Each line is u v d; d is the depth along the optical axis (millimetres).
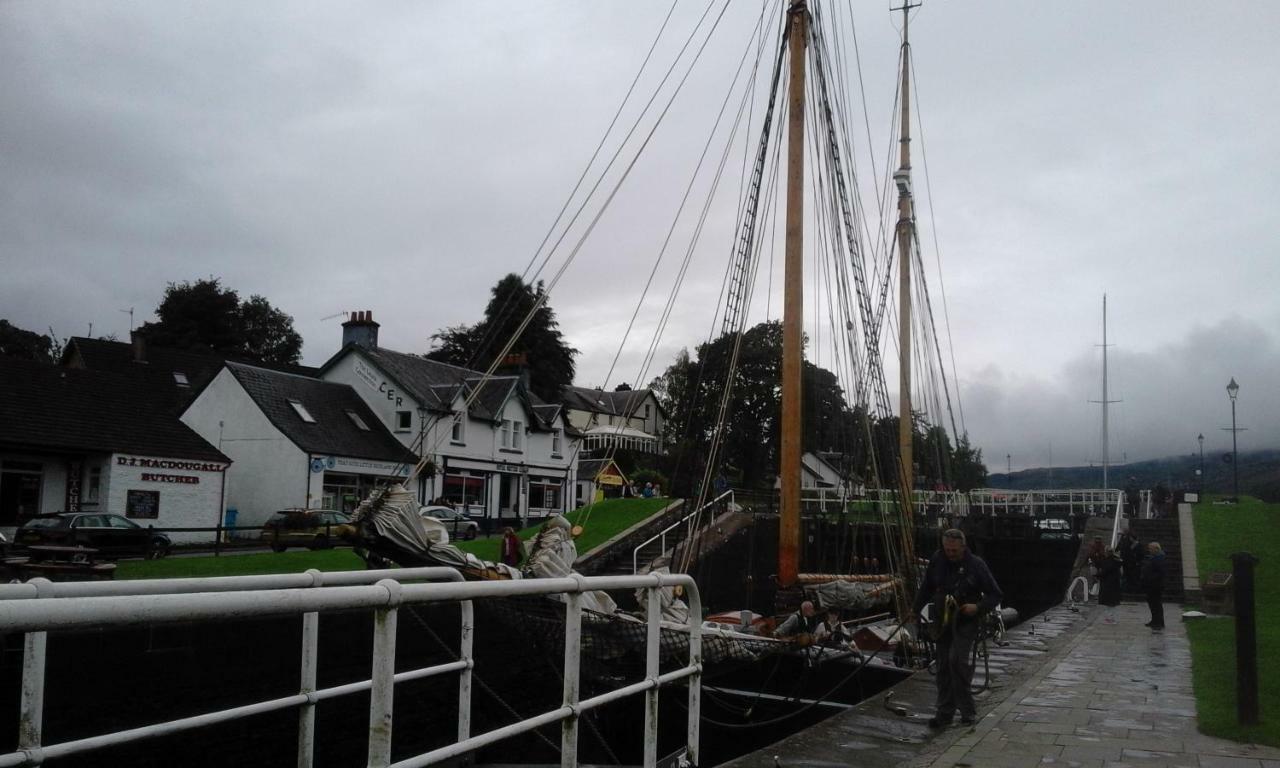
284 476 39656
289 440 39750
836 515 27375
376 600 3355
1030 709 9469
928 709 9461
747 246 14766
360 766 7043
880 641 12891
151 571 20188
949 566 8953
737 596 27109
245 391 40812
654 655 5430
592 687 8070
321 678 6793
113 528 25656
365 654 7180
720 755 10023
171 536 34094
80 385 34812
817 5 15805
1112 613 21938
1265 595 21641
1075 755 7453
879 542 25469
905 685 10766
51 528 25281
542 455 52469
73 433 32344
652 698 5336
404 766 3535
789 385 13375
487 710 7699
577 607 4668
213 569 20922
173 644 5703
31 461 31812
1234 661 12375
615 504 34438
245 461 40344
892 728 8594
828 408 37875
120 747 5359
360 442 42750
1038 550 32250
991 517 35156
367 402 45719
